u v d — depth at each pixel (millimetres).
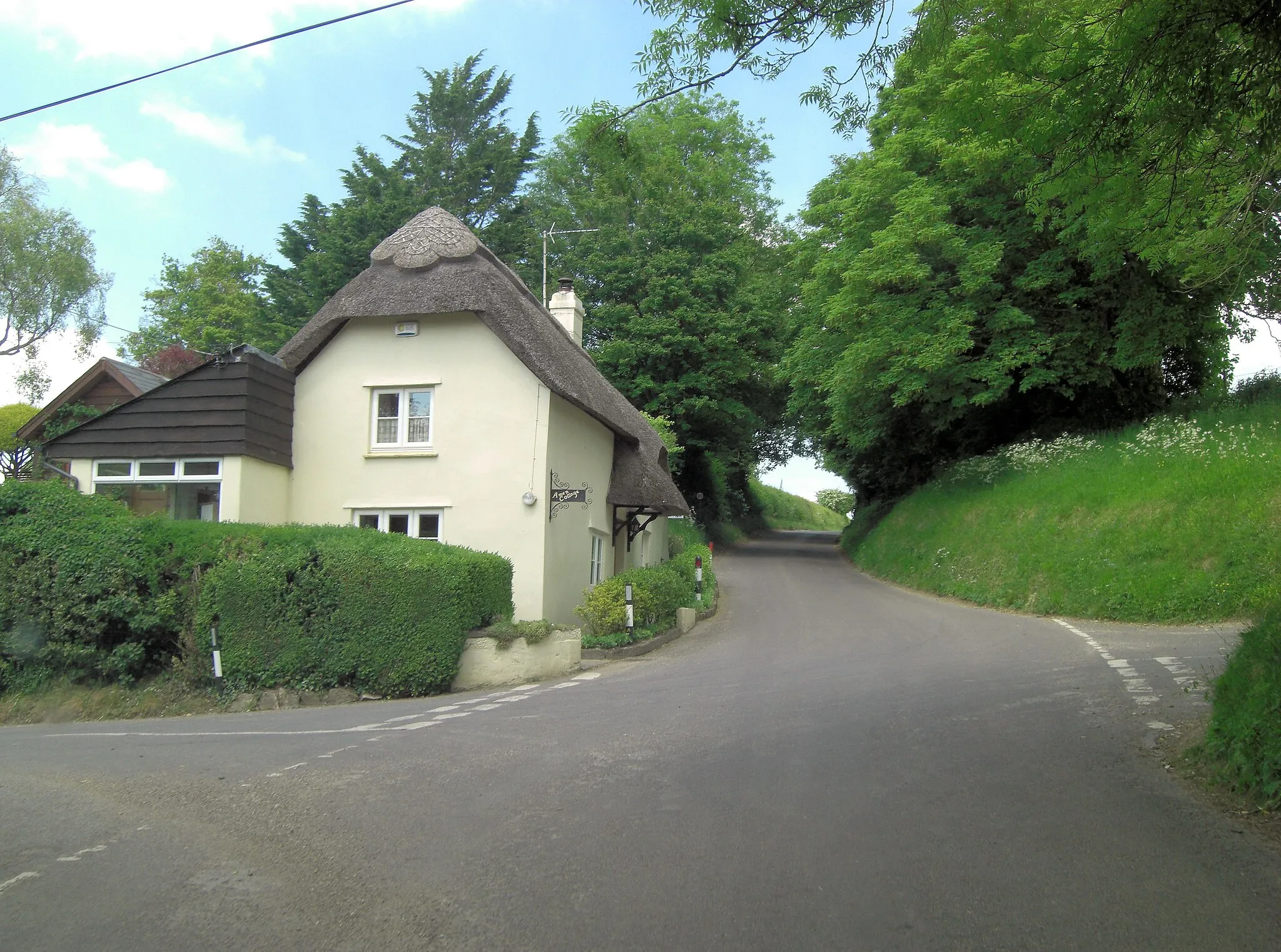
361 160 40031
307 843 5875
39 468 19844
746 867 5289
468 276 17688
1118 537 18875
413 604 13453
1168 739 8086
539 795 6770
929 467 33844
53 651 14133
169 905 4930
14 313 32156
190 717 12680
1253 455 18953
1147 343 24203
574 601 18953
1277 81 7336
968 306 24797
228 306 46125
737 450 44281
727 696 10742
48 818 6570
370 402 17984
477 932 4547
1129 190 8859
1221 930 4469
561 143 40594
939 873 5172
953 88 8422
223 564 14000
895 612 19750
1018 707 9523
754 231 43969
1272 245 10773
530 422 17359
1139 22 7172
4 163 32750
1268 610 8133
